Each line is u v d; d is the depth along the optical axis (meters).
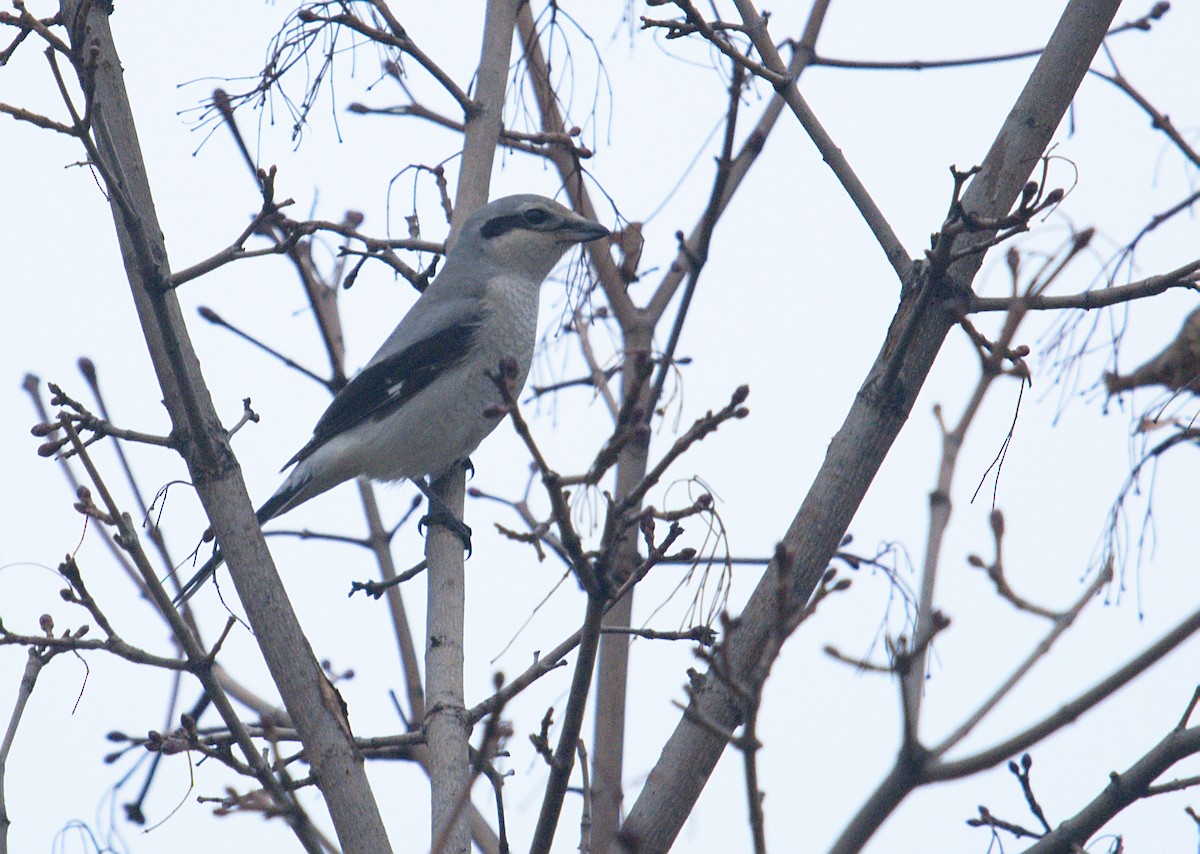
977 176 8.55
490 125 11.12
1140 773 7.40
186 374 8.37
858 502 8.08
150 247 8.26
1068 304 7.95
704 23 8.93
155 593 7.66
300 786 7.96
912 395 8.18
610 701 10.21
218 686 7.70
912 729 7.33
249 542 8.45
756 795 5.70
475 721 8.45
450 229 10.73
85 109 7.76
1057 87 8.55
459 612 9.52
